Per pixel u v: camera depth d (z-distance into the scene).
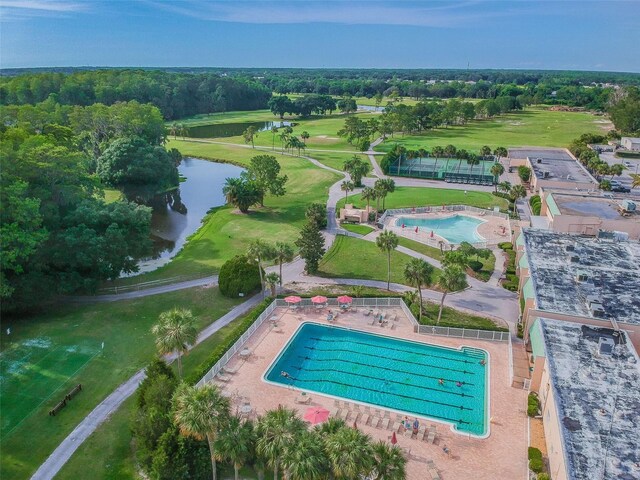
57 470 40.09
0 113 143.75
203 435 33.31
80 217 70.69
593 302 49.62
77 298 69.88
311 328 62.47
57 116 161.75
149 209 78.62
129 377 52.12
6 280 59.38
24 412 46.47
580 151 155.00
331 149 190.75
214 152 184.75
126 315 64.75
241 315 65.25
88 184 82.25
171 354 56.06
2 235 57.91
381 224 101.50
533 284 54.72
